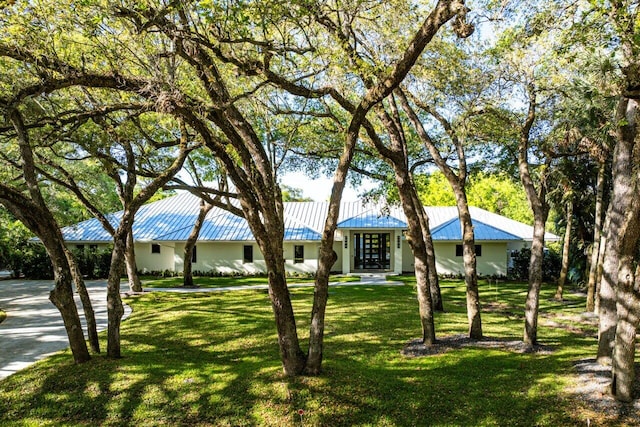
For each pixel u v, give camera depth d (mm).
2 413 6359
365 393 6711
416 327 11656
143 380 7184
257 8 5844
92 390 6879
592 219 19922
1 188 6867
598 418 5844
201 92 9109
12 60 7539
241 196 6898
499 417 6094
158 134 13453
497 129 11594
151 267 29188
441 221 30188
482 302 17391
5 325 12508
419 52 6352
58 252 7797
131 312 14562
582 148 14430
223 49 7078
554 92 10344
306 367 7223
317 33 7848
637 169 6012
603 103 9688
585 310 15344
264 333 11000
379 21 8656
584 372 7320
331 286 22156
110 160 11500
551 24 7328
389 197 16391
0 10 6016
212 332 11133
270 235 7148
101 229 29203
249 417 6145
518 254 26750
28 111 8781
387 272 29156
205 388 6898
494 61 9969
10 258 26875
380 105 9195
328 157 14992
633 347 6145
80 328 8023
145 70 7902
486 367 7938
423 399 6617
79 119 7832
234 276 28094
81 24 6336
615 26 5961
